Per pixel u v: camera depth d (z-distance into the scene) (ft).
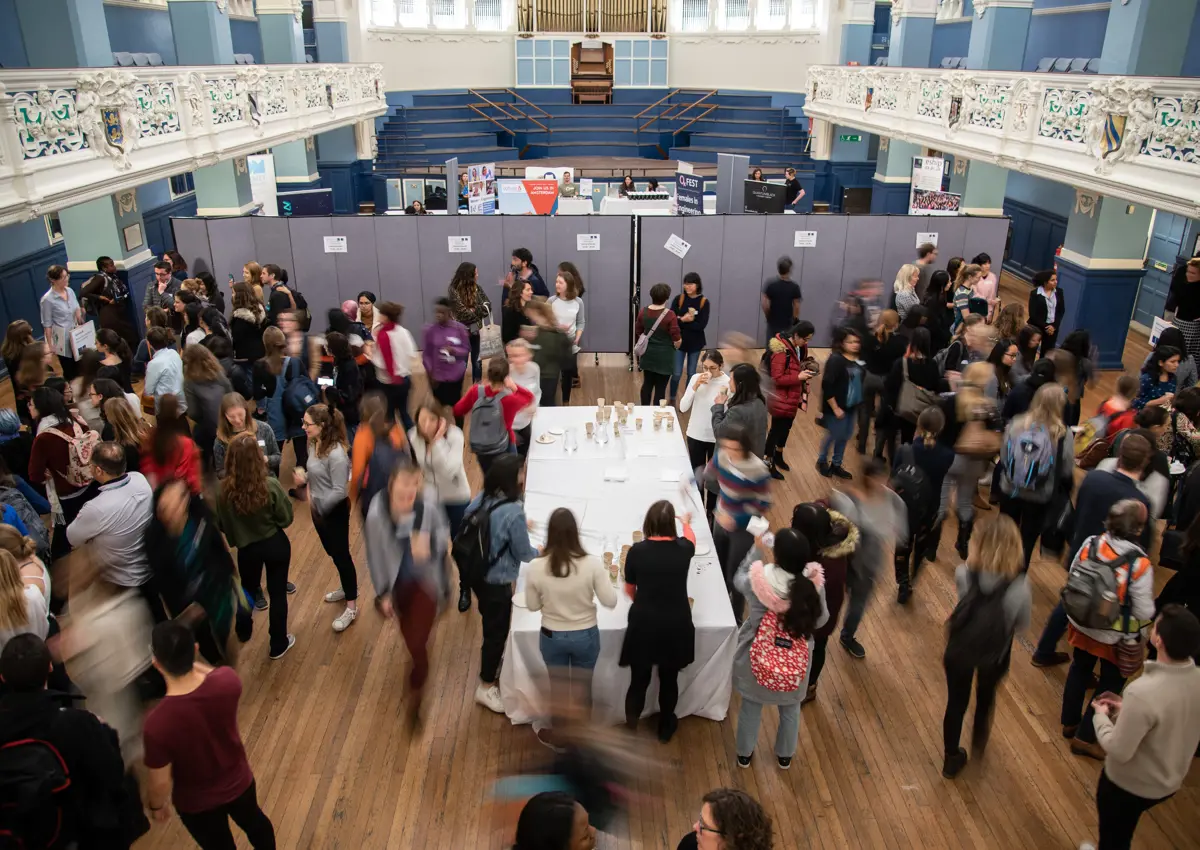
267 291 30.96
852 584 16.57
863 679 17.34
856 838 13.69
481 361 27.68
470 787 14.60
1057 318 27.89
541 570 13.60
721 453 16.57
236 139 37.06
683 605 13.80
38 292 36.55
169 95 30.99
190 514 14.76
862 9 63.93
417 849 13.42
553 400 25.09
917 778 14.87
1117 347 34.40
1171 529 18.51
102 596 14.82
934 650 18.21
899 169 57.11
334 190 65.98
